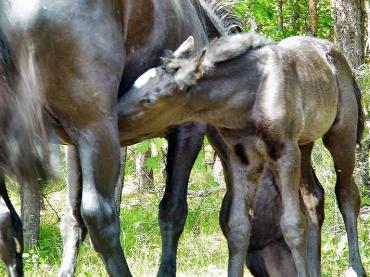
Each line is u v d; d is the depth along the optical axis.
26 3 5.80
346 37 13.38
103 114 6.11
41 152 6.03
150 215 14.26
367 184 13.12
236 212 7.12
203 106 6.78
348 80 8.38
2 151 5.93
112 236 6.25
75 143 6.20
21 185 6.10
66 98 6.01
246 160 7.08
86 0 5.97
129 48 6.52
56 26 5.84
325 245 9.93
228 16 8.56
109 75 6.11
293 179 6.99
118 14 6.26
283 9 17.39
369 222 11.83
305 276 7.04
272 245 8.25
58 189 8.31
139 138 6.95
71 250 7.41
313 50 7.87
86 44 5.96
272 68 6.96
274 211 8.19
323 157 11.84
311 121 7.48
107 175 6.21
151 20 6.58
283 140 6.93
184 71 6.51
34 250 12.00
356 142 8.71
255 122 6.92
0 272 11.09
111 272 6.33
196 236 12.32
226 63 6.78
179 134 7.25
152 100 6.45
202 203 14.10
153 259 10.81
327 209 11.71
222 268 10.27
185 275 9.81
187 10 7.21
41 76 5.91
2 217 6.38
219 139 7.49
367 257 10.04
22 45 5.81
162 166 16.17
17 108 5.88
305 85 7.35
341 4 13.40
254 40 6.97
